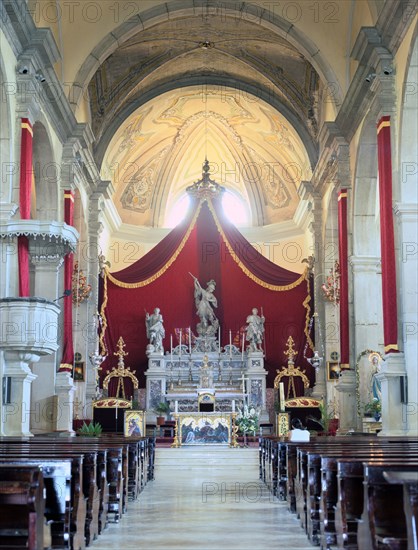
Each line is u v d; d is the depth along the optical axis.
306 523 8.41
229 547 7.56
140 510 10.66
